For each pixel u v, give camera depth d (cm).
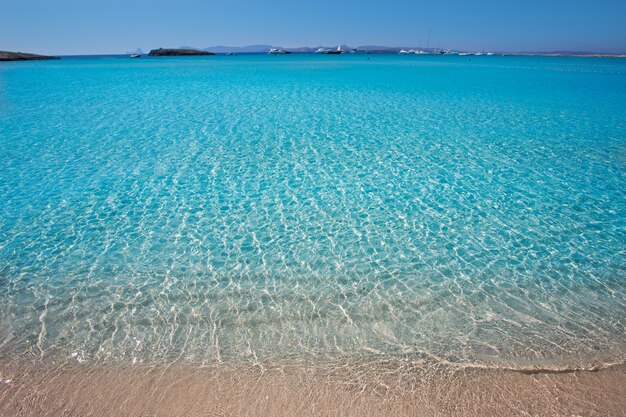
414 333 460
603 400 366
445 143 1238
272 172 980
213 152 1140
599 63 6944
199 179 935
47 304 510
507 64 6262
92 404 367
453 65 5675
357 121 1541
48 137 1302
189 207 792
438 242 664
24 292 534
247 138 1288
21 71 4219
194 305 510
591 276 570
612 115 1681
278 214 762
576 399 368
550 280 562
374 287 548
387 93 2317
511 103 1984
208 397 375
